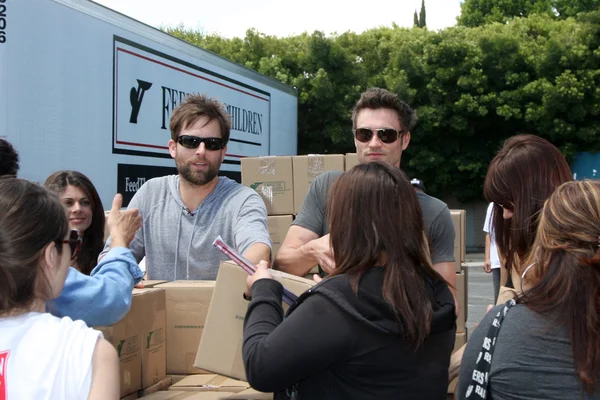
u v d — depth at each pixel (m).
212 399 2.05
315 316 1.53
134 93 5.61
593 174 14.63
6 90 4.16
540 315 1.43
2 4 4.15
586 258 1.40
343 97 14.47
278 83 9.52
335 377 1.56
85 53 4.93
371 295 1.53
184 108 2.74
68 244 1.47
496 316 1.52
